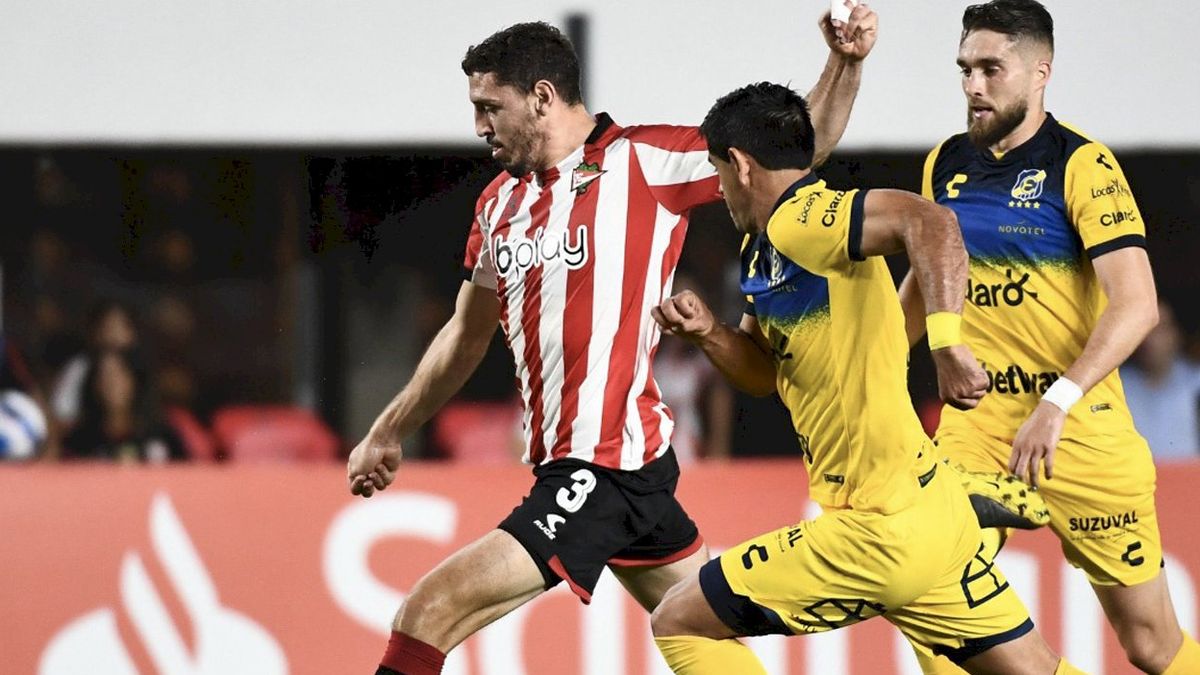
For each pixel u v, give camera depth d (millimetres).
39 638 19969
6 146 26297
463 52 26109
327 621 20078
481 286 15312
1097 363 14047
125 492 20359
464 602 13672
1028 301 15070
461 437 27312
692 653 13633
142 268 28000
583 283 14234
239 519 20312
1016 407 15320
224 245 28047
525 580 13938
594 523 14148
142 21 26156
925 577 12977
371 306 28375
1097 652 19891
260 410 28109
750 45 25656
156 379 27891
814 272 12539
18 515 20172
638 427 14344
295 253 28203
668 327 13281
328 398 28438
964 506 13203
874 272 12602
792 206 12539
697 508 20312
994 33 14867
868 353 12695
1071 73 25734
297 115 26328
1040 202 14945
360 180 27922
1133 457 15359
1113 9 25625
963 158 15586
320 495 20391
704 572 13562
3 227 27547
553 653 19891
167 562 20188
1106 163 14820
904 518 12805
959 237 11789
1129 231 14516
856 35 13953
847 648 19906
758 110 12727
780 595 13211
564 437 14375
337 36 26156
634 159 14391
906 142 25875
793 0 25609
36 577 20094
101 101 26250
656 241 14367
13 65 26109
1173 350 27062
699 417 26953
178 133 26312
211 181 27750
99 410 27453
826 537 13008
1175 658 15992
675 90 25688
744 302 27891
